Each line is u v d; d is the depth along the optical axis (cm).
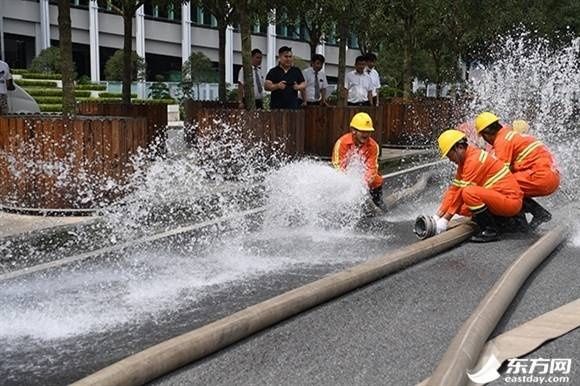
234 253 678
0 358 425
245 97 1202
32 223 785
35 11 3609
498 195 714
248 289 562
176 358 402
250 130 1131
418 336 462
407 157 1516
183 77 3562
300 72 1272
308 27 1792
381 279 590
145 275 599
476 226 745
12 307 515
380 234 772
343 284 543
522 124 1004
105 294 546
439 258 662
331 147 1357
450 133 725
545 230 786
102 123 837
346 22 1495
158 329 473
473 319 452
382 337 460
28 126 820
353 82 1542
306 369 410
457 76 2725
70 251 670
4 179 838
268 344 446
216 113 1130
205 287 567
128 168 878
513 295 529
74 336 461
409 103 1788
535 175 759
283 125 1154
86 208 840
